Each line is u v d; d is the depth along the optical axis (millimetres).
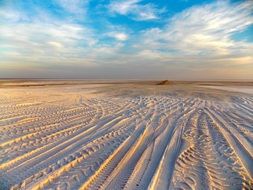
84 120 6043
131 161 3363
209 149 3883
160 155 3598
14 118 6141
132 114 6906
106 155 3590
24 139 4352
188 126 5434
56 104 8758
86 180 2781
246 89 18078
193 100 10203
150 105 8719
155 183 2707
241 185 2695
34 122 5730
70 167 3145
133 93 13711
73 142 4219
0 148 3834
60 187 2619
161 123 5734
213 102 9547
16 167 3111
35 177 2838
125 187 2619
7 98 10352
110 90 16156
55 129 5102
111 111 7402
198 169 3102
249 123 5758
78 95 12258
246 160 3434
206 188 2613
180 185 2668
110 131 4996
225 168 3145
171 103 9258
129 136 4625
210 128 5254
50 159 3404
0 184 2654
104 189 2576
